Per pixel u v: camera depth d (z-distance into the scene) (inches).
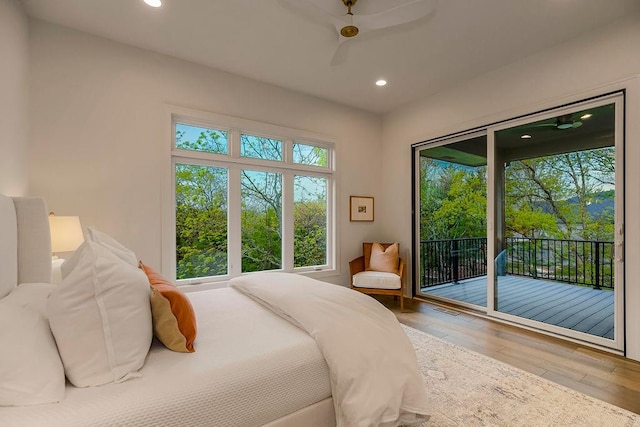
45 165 99.7
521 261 126.6
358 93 157.0
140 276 47.0
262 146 149.3
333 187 169.6
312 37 108.6
